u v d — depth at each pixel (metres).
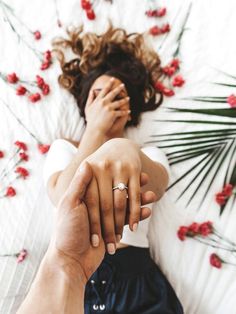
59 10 0.98
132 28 0.99
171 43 0.98
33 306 0.35
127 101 0.83
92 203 0.40
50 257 0.37
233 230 0.91
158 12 0.98
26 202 0.91
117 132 0.85
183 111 0.95
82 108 0.94
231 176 0.92
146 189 0.68
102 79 0.91
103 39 0.98
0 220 0.90
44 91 0.95
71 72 0.96
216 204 0.92
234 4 0.97
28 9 0.98
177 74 0.97
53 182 0.77
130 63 0.96
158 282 0.83
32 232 0.90
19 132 0.94
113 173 0.44
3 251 0.89
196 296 0.89
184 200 0.93
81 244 0.37
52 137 0.94
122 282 0.78
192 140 0.95
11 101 0.94
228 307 0.88
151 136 0.96
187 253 0.91
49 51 0.95
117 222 0.43
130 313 0.78
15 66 0.96
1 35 0.97
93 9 0.98
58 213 0.38
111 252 0.41
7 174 0.92
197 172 0.93
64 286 0.36
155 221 0.92
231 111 0.94
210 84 0.96
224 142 0.93
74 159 0.75
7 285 0.87
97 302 0.77
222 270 0.90
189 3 0.98
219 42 0.97
